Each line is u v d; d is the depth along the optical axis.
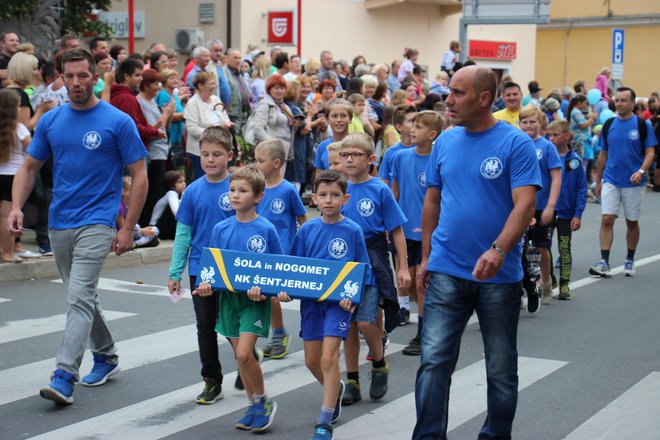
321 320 5.68
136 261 11.43
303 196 15.77
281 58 16.12
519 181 4.67
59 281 10.29
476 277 4.65
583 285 10.87
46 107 10.81
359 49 24.47
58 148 6.23
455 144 4.88
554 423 5.89
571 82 40.19
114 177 6.30
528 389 6.63
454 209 4.81
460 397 6.41
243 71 16.53
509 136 4.75
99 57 12.40
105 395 6.37
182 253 6.29
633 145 11.28
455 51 22.62
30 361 7.16
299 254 6.00
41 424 5.76
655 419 5.98
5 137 9.98
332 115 8.41
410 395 6.51
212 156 6.25
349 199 6.67
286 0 22.06
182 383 6.68
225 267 5.62
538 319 8.98
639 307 9.60
